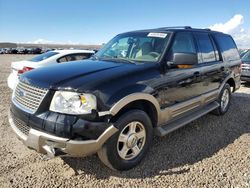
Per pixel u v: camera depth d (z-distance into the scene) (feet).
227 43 19.92
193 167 11.29
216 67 17.19
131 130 10.76
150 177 10.51
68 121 9.13
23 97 10.50
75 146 9.11
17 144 13.43
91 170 10.98
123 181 10.22
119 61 12.98
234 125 16.85
